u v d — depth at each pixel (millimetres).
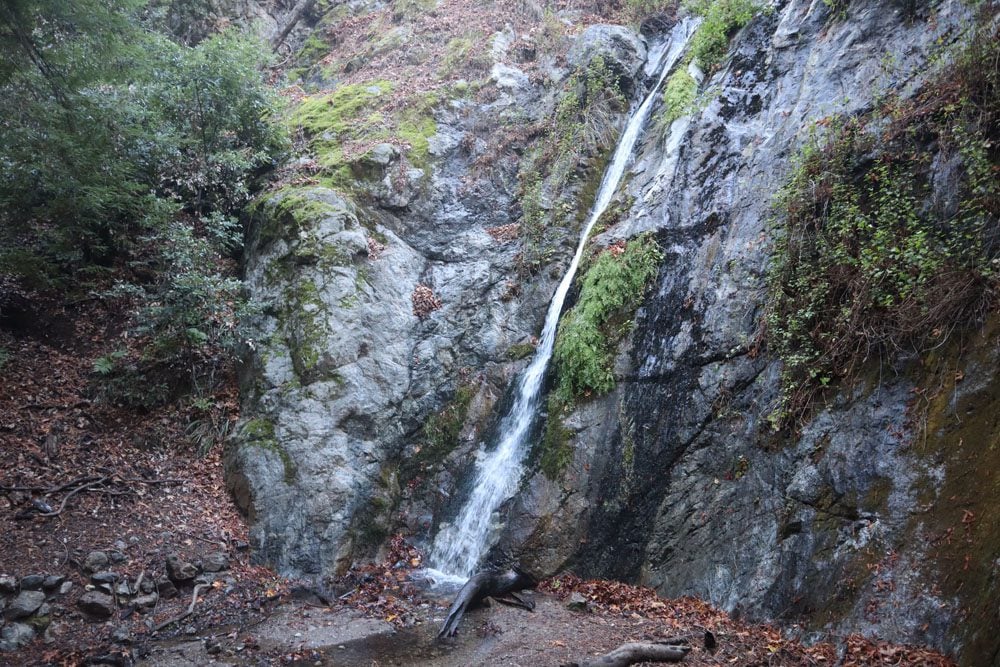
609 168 12047
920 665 4984
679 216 9656
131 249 11664
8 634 6066
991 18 7121
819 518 6457
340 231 10422
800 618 6109
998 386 5613
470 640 6480
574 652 6094
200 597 7215
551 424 9008
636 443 8312
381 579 8195
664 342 8719
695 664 5719
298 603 7445
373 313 10133
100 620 6578
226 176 11938
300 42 18297
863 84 8367
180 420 9656
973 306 6039
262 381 9609
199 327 10219
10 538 7059
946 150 6773
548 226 11469
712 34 11492
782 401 7246
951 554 5344
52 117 9195
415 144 12414
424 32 15789
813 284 7324
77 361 10094
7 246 10281
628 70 13086
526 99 13305
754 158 9219
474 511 9008
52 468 8203
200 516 8414
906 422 6191
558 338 9672
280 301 10203
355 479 8945
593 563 7934
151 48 11125
